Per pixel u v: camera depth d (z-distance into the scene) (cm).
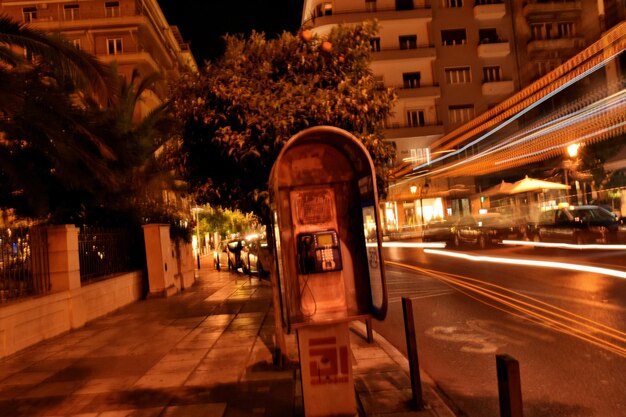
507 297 1138
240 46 733
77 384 680
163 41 4425
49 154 1093
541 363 652
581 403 517
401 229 4797
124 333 1038
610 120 2975
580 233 2009
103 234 1413
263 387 616
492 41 4659
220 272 2741
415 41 4638
